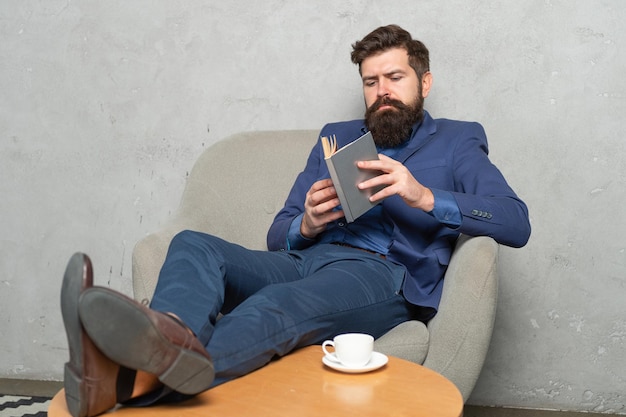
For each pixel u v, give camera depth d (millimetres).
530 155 2268
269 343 1314
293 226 1947
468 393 1563
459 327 1537
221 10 2430
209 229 2057
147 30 2490
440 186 1924
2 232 2658
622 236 2240
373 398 1160
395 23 2316
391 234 1901
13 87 2605
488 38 2262
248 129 2449
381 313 1655
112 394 1102
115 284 2592
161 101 2502
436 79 2305
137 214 2557
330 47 2367
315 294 1488
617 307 2258
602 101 2217
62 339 2648
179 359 1083
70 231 2611
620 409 2283
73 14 2539
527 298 2309
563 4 2215
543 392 2324
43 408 2330
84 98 2557
